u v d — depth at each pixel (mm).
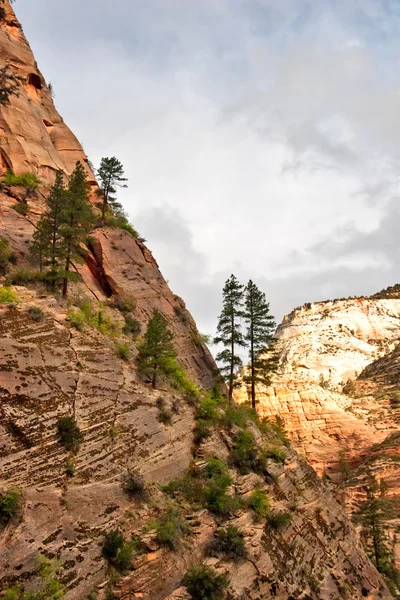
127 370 34562
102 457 28250
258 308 54281
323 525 38938
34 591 21375
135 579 24516
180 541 27641
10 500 22797
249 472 36344
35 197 50125
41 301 33406
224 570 27719
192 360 49469
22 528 22594
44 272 39531
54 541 23297
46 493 24547
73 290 41250
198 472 33156
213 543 28859
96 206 57219
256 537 31094
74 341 32156
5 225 43906
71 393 29234
